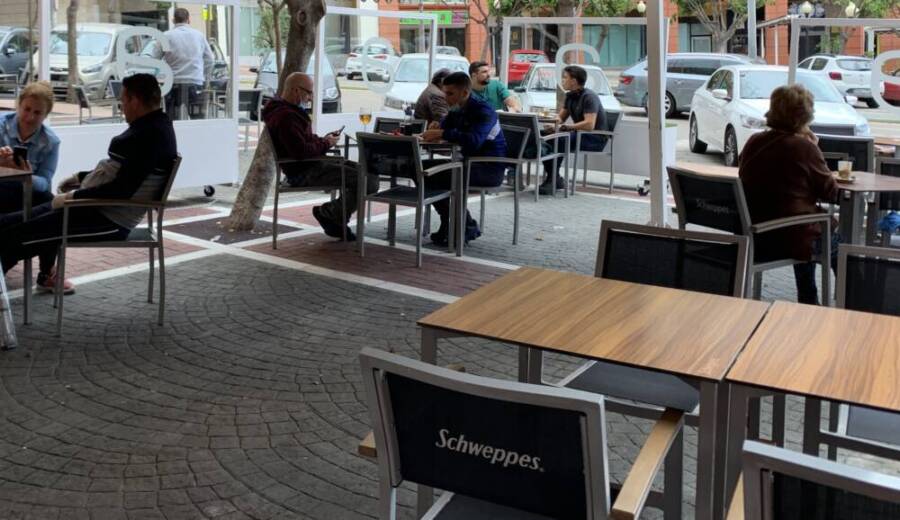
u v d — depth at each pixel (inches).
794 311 118.8
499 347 215.5
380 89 531.2
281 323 229.8
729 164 583.8
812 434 124.7
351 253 307.7
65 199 210.2
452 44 1505.9
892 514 64.7
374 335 221.8
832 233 251.8
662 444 99.6
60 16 362.6
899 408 87.5
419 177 284.0
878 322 114.3
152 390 184.5
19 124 247.4
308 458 155.9
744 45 1471.5
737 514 88.7
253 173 340.5
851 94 587.5
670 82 912.9
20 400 178.2
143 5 384.2
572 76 449.4
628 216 390.6
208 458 155.3
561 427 78.7
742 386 94.7
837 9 1240.2
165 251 305.1
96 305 241.3
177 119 401.7
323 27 488.1
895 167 269.7
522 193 452.4
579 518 81.9
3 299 205.5
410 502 141.3
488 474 84.3
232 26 414.9
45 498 140.6
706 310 119.0
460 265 295.1
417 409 85.7
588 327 111.0
